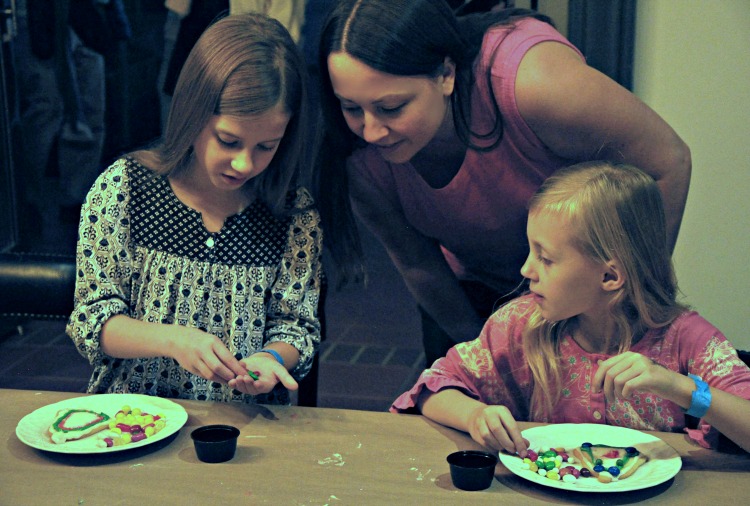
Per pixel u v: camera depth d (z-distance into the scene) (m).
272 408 1.52
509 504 1.20
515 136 1.79
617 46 2.74
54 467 1.29
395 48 1.55
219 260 1.75
